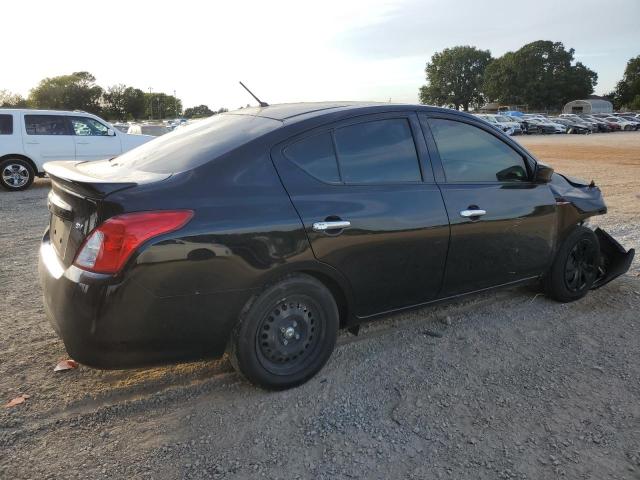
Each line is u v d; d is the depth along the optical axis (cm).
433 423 296
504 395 324
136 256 262
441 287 378
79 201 281
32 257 601
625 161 1998
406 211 345
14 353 364
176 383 332
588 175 1522
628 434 289
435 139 379
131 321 268
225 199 288
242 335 299
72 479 249
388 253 340
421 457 269
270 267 296
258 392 322
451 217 366
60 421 291
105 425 290
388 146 355
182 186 282
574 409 311
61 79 9138
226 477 253
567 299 468
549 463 265
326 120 334
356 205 326
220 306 288
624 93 12006
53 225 326
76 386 325
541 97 10194
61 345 378
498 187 402
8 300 461
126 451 269
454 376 345
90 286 263
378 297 349
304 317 320
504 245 404
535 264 432
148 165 318
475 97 11619
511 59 10312
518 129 4556
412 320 429
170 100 11750
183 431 286
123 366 280
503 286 422
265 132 318
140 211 266
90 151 1257
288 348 318
